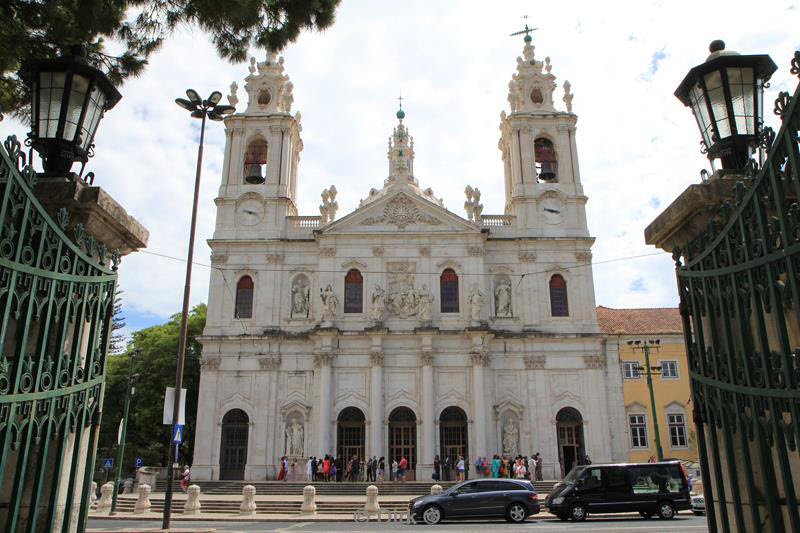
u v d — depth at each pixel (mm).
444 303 48031
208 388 46031
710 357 6992
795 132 5184
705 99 7617
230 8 12453
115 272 8484
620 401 46344
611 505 26812
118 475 34062
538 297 48188
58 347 6848
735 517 6598
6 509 7488
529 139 51938
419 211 49500
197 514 31469
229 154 51469
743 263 6031
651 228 9055
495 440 45250
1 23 11617
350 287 48406
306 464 44406
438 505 26125
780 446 5477
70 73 7898
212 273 48500
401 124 59312
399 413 45719
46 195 7648
